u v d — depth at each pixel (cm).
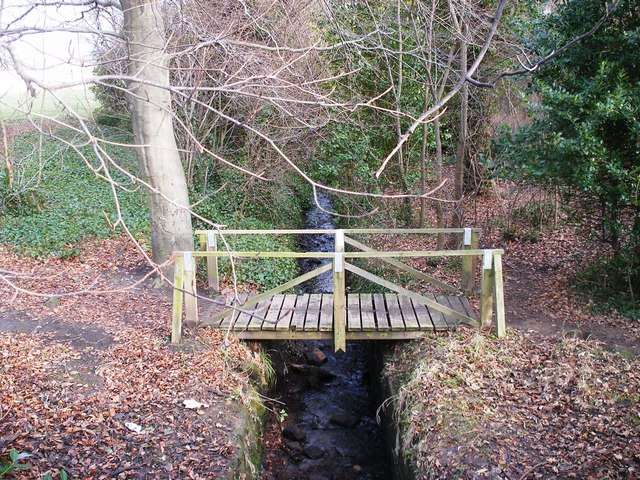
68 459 444
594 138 614
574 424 484
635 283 716
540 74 716
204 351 609
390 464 574
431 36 808
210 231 726
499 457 452
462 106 884
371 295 740
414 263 938
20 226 1019
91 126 1254
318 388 750
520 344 606
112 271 868
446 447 471
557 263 867
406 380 579
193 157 1165
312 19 979
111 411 508
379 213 1059
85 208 1130
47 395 524
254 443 535
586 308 693
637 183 621
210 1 809
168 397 536
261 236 1037
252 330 647
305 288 1000
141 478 434
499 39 890
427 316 661
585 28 663
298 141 1047
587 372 544
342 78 1019
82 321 687
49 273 852
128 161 1410
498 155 771
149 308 731
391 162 1105
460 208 941
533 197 1012
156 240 789
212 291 760
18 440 455
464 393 532
